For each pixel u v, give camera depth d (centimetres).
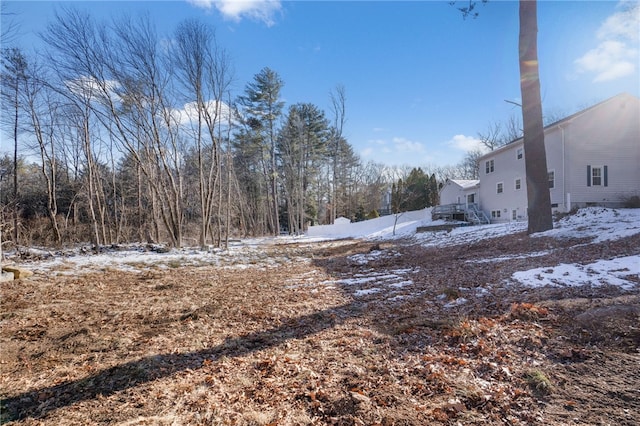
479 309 441
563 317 375
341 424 220
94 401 263
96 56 1454
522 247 940
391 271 845
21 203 2083
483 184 2302
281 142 3375
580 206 1571
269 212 3947
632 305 367
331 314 490
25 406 260
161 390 277
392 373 286
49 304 592
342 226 2995
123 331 441
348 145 4259
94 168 2111
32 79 1567
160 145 1728
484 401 235
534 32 1014
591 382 250
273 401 252
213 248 1672
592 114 1606
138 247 1591
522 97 1059
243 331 434
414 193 3556
